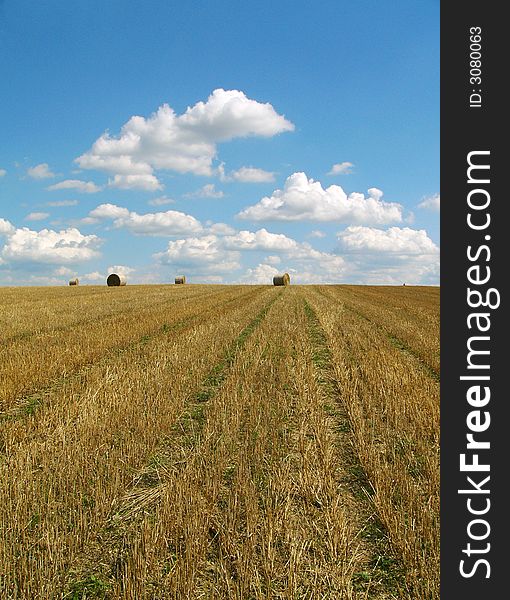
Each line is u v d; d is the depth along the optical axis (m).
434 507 6.15
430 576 4.87
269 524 5.41
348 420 9.46
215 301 33.19
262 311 28.25
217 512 5.98
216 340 16.95
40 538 5.27
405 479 6.54
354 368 13.10
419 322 23.28
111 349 15.68
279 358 14.53
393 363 13.34
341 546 5.25
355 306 32.28
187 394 10.84
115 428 8.47
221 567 4.98
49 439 7.79
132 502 6.34
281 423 8.80
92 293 42.56
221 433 8.40
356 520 5.98
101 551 5.37
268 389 10.92
